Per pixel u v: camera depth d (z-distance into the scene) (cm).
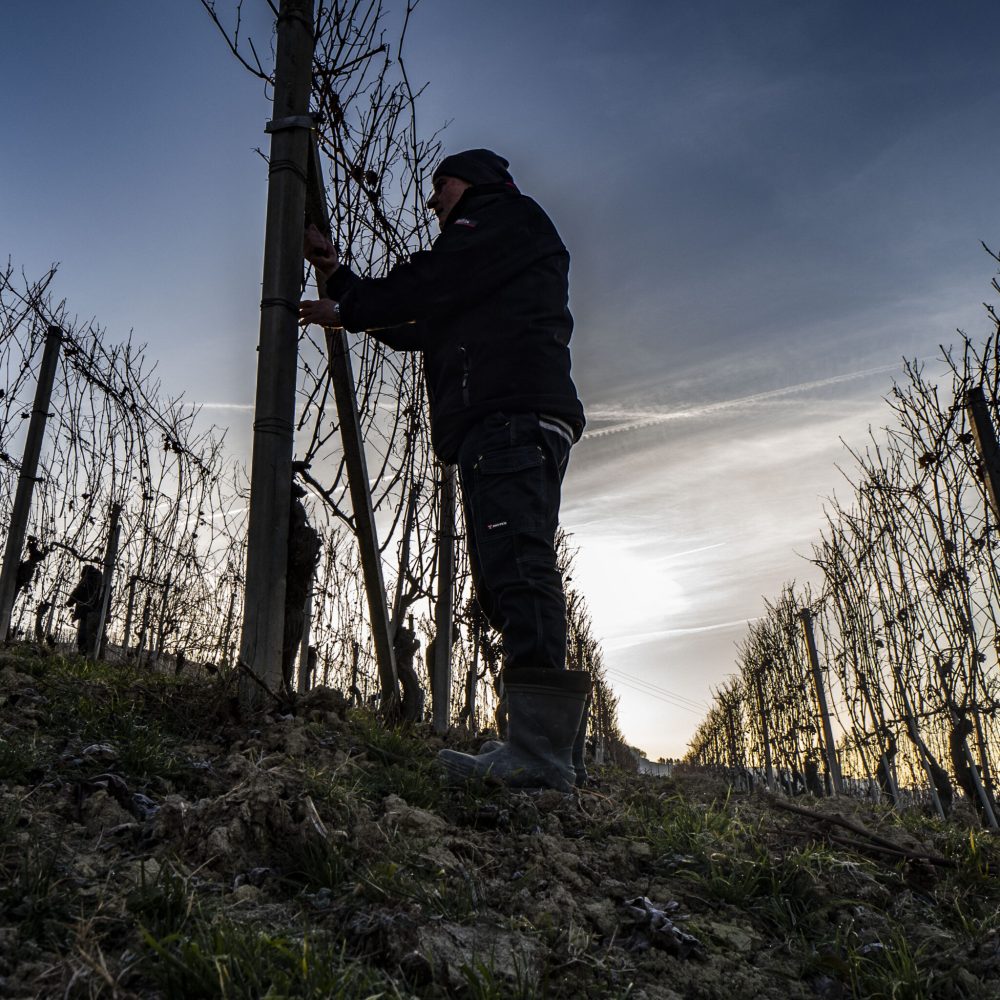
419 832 174
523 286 237
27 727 208
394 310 235
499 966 121
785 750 960
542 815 206
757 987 132
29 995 98
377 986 109
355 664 784
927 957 142
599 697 1816
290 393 269
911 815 309
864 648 618
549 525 228
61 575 567
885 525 551
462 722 630
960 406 426
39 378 462
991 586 425
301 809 158
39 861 131
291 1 298
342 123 350
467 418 231
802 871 178
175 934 107
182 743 222
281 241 275
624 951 138
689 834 203
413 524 427
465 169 257
